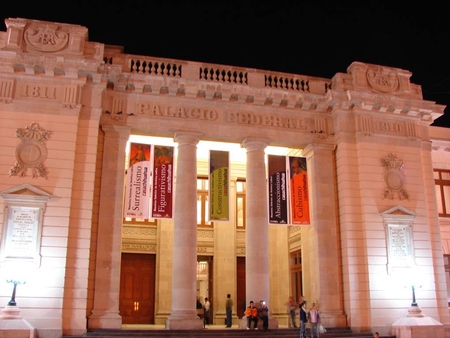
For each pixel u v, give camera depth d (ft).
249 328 75.87
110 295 73.92
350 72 90.68
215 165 84.64
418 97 92.17
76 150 75.61
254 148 85.20
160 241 99.86
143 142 91.40
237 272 104.42
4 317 64.28
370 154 86.17
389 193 85.30
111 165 78.79
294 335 73.15
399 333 76.64
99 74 77.36
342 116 87.71
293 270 101.65
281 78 97.19
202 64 85.66
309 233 88.17
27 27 77.41
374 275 80.94
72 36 78.23
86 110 77.36
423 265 84.02
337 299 81.76
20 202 71.00
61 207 72.23
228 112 85.35
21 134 73.51
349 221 83.20
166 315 95.96
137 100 82.02
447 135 103.30
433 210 89.15
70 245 72.18
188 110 83.56
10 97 74.43
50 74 75.97
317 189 85.92
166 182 81.35
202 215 104.99
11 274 68.44
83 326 69.77
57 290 69.46
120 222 76.95
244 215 107.34
